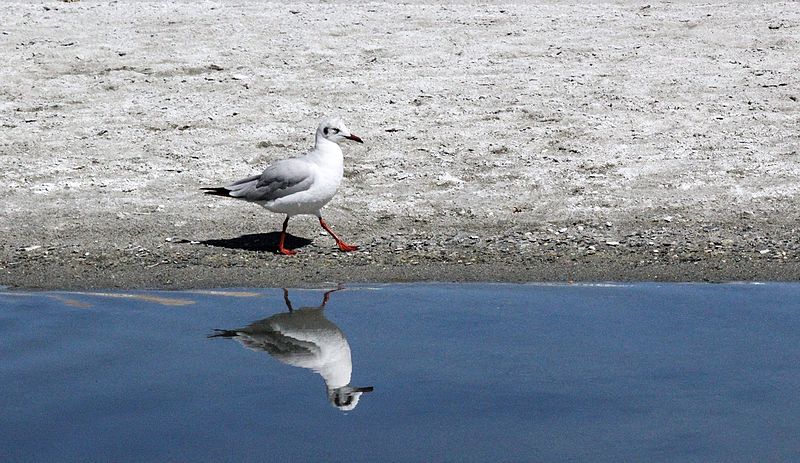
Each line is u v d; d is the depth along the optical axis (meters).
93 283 12.99
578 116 19.30
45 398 9.20
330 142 13.86
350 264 13.62
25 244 14.62
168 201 16.28
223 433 8.50
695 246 14.07
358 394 9.25
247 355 10.24
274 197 13.72
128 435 8.48
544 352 10.23
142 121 19.41
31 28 24.38
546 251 14.01
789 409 8.91
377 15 25.14
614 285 12.62
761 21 24.05
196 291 12.62
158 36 23.73
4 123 19.30
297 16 25.11
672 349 10.30
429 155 17.91
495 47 22.86
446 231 14.98
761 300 11.93
